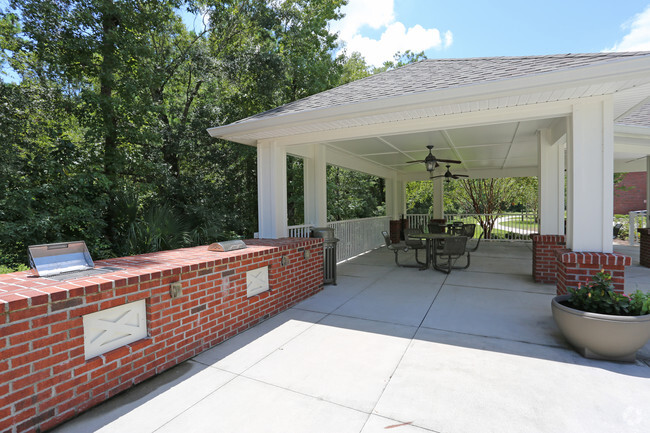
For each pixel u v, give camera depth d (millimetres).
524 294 5004
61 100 8164
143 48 8086
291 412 2180
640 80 3145
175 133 10039
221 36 11711
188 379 2627
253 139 5719
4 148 6922
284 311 4348
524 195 15359
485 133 6133
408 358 2936
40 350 1965
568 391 2367
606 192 3760
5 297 1888
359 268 7348
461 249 6445
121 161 8398
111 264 3020
